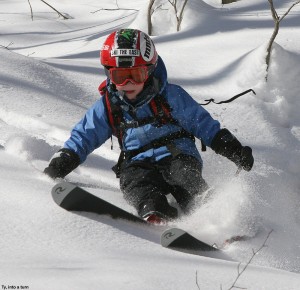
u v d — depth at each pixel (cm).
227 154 981
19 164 1011
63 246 700
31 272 578
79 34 2416
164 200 915
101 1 2944
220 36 1886
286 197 1107
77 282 552
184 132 996
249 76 1598
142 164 979
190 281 598
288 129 1449
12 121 1344
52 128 1297
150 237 801
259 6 2202
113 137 1302
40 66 1675
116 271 595
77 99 1541
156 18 2142
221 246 853
